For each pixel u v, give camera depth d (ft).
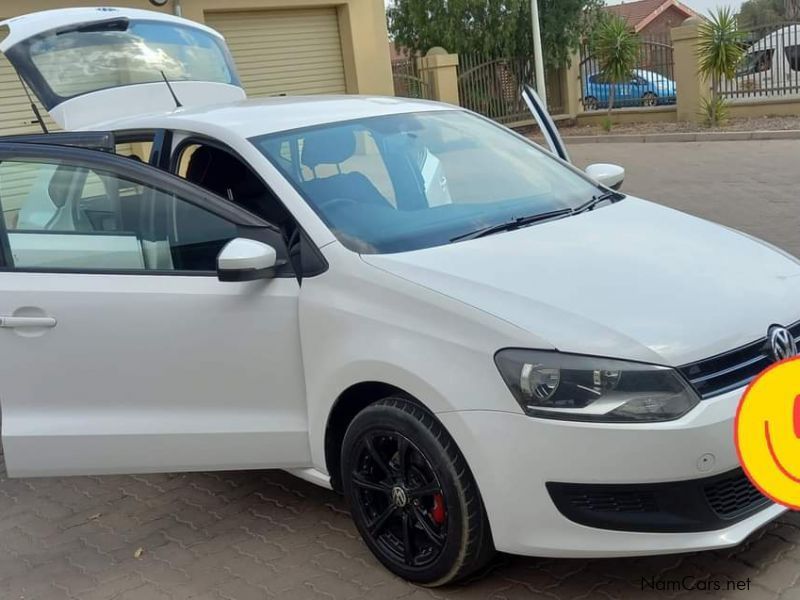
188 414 12.01
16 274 12.57
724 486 9.37
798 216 27.94
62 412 12.62
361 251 11.01
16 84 35.29
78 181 12.58
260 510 13.46
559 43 65.00
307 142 12.71
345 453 11.09
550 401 9.07
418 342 9.87
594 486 9.02
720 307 9.77
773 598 9.75
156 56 17.79
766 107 53.72
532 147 15.03
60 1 36.83
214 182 13.35
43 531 13.65
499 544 9.57
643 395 8.91
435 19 66.49
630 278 10.23
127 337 11.95
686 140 49.96
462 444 9.51
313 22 45.73
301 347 11.16
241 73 43.19
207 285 11.60
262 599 11.02
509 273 10.32
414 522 10.58
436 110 14.84
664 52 60.18
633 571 10.57
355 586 11.02
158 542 12.85
